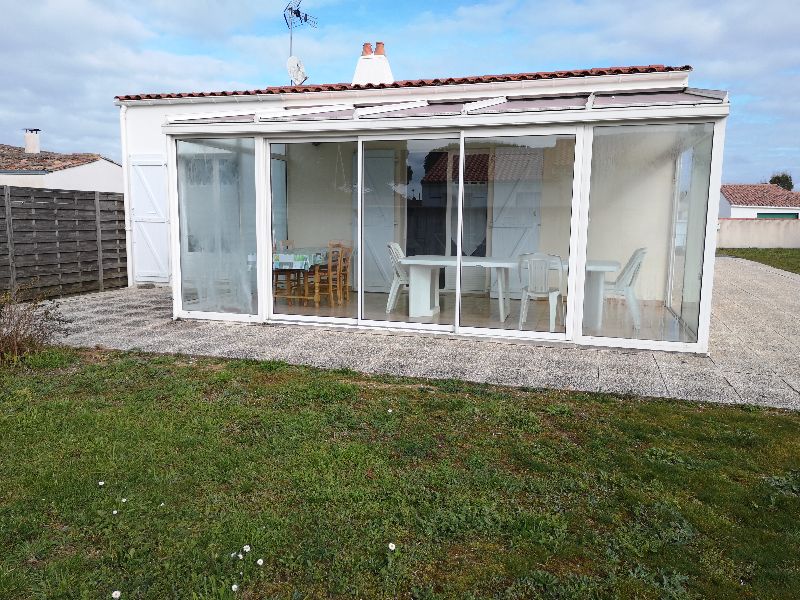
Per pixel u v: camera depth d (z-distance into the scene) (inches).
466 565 111.0
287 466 150.4
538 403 202.2
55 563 109.7
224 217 333.1
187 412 189.6
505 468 152.6
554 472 149.3
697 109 250.2
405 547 115.6
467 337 301.4
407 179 317.7
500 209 296.7
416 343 289.4
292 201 350.6
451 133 294.4
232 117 328.8
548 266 288.8
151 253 494.9
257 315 334.0
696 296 269.9
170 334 305.9
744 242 1192.8
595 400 206.4
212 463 151.9
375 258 331.6
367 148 323.3
